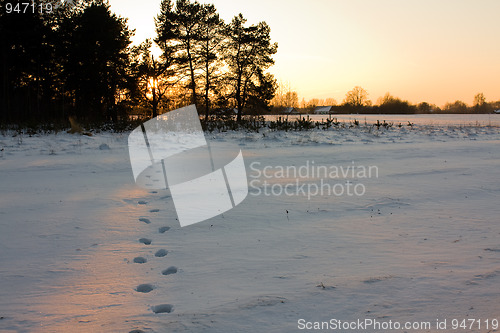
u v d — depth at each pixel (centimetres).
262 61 3328
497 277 333
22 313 291
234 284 338
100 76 2827
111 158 1205
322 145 1653
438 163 1081
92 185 803
